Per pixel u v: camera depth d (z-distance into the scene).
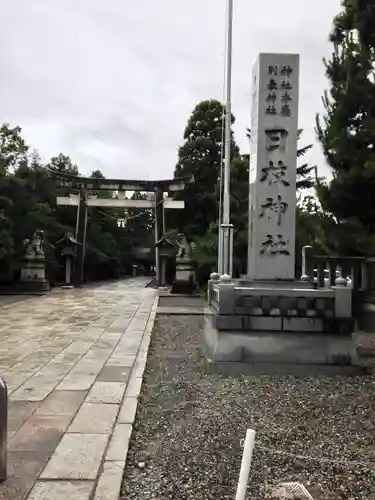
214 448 4.82
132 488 3.97
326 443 4.96
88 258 38.34
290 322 8.09
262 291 8.12
